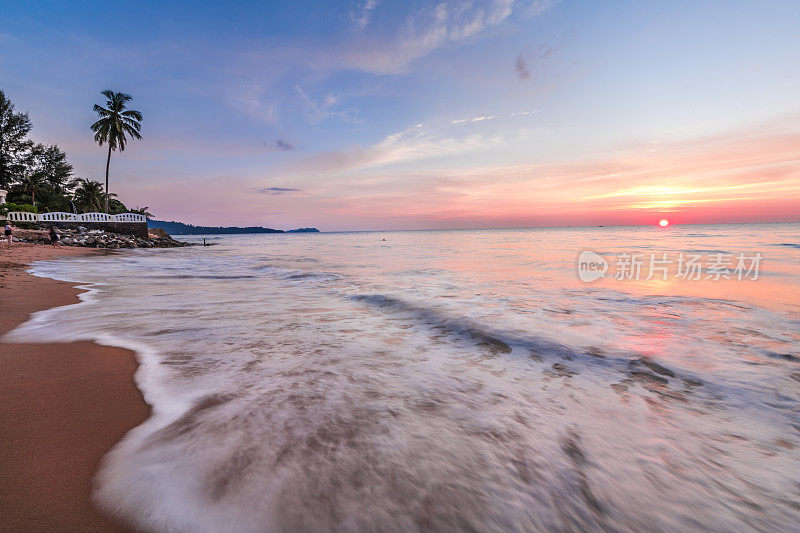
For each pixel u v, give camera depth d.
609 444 2.19
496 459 2.01
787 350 3.94
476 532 1.51
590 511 1.64
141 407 2.53
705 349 3.99
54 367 3.24
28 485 1.69
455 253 23.14
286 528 1.50
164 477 1.78
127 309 5.95
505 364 3.60
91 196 49.84
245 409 2.53
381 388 2.97
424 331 4.85
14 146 41.19
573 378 3.25
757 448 2.16
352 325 5.15
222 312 5.92
